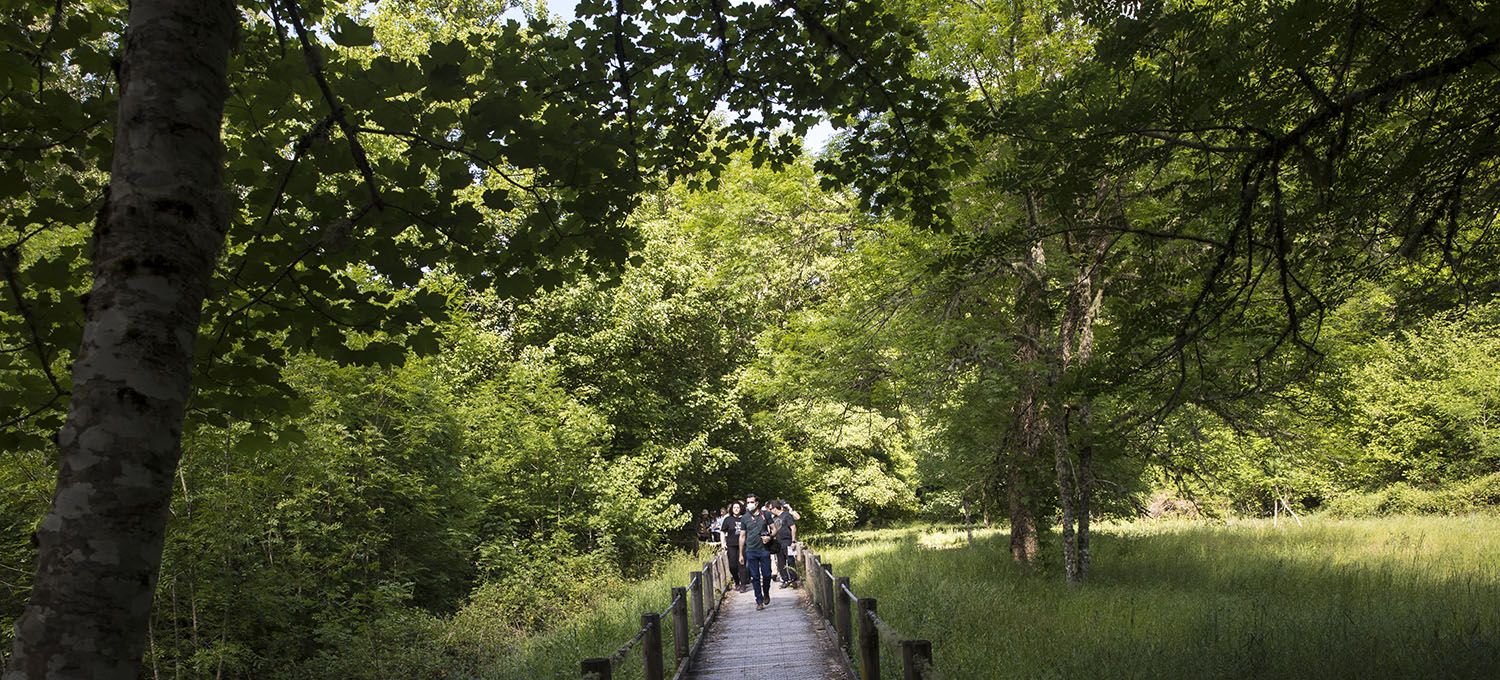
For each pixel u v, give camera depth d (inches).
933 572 670.5
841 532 1664.6
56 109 172.2
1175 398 292.4
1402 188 234.5
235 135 197.8
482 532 762.8
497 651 553.0
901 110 234.5
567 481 818.2
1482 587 477.1
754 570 600.7
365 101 162.1
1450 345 1099.9
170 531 415.5
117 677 92.8
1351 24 181.8
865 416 866.8
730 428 1181.7
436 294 201.9
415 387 593.0
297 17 150.3
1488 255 267.7
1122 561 724.0
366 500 567.8
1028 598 537.6
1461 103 213.2
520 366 860.6
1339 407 509.7
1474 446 1095.6
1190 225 279.1
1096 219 275.6
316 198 184.7
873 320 639.8
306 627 512.1
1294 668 313.0
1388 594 478.0
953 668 342.6
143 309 99.9
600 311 1012.5
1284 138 193.8
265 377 200.2
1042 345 576.7
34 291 179.3
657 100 235.9
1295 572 597.9
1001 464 665.6
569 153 188.9
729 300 1036.5
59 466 96.4
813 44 226.5
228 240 205.3
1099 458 318.3
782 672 367.9
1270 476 711.1
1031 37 509.7
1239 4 206.1
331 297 195.8
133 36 107.3
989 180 253.3
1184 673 317.4
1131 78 230.4
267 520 466.0
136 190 102.5
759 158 251.9
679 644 383.9
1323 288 282.5
